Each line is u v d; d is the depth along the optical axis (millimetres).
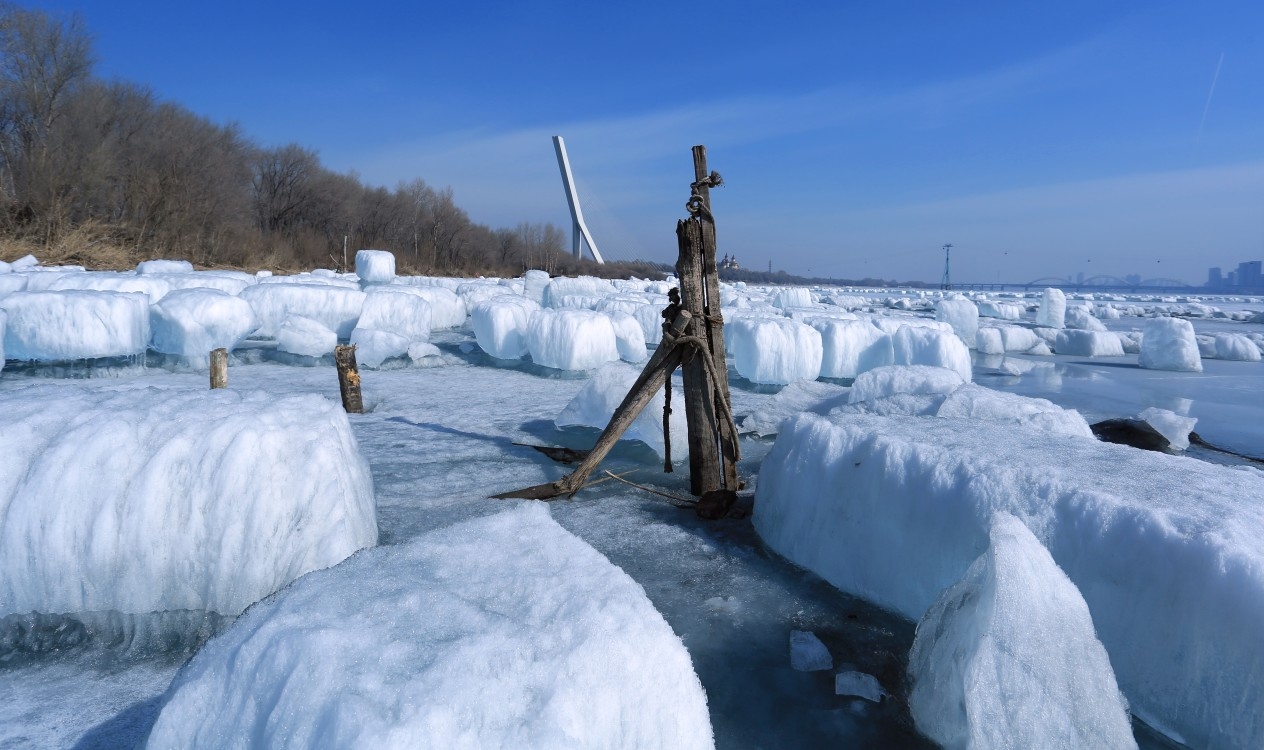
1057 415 4656
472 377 10875
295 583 1902
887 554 3348
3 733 2307
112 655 2803
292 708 1416
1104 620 2465
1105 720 2047
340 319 13141
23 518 2859
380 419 7555
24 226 29875
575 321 10969
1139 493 2650
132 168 35438
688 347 4879
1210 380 12164
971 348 17609
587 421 6980
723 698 2652
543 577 1907
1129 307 38594
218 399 3395
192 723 1560
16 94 33281
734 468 4906
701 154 4766
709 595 3490
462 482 5293
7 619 2859
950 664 2383
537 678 1498
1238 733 2096
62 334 9219
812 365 10367
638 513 4699
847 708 2594
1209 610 2201
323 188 56344
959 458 3141
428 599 1729
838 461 3736
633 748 1552
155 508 2893
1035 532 2715
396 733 1296
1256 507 2496
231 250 37750
